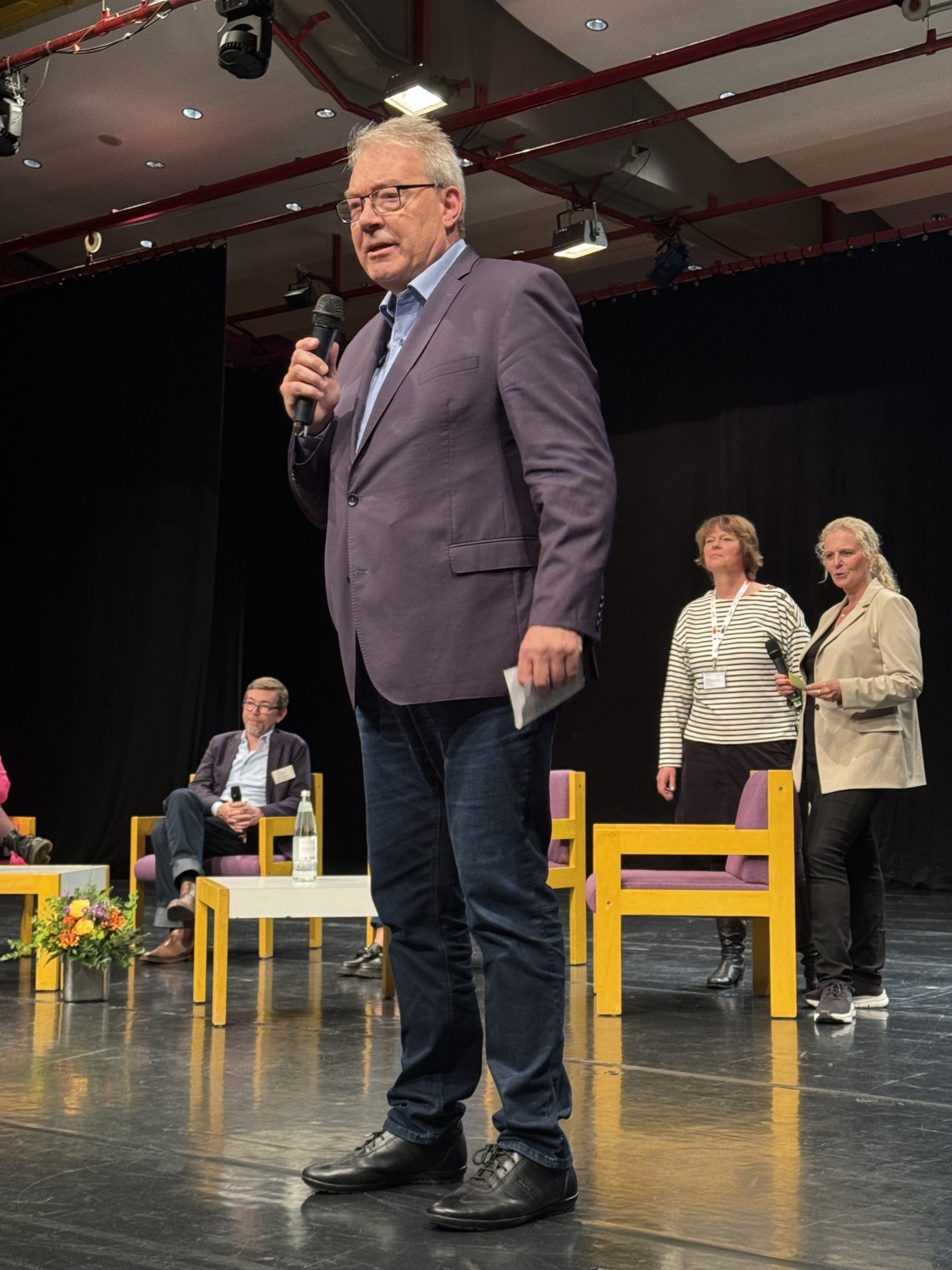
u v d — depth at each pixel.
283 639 11.66
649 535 9.52
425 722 1.84
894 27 6.71
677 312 9.47
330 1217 1.75
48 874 3.98
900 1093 2.60
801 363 8.91
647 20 6.76
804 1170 2.02
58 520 9.77
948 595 8.31
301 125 7.69
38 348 9.90
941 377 8.42
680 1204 1.83
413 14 6.17
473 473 1.78
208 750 5.31
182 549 9.20
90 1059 2.91
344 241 9.74
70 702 9.63
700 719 4.39
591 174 7.59
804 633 4.35
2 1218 1.74
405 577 1.79
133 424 9.44
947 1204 1.84
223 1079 2.70
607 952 3.59
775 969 3.55
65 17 6.47
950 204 9.16
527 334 1.75
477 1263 1.57
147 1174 1.97
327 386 1.95
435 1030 1.92
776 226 8.74
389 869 1.92
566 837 4.63
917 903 7.19
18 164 8.40
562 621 1.64
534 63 6.89
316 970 4.46
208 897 3.58
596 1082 2.70
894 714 3.53
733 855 3.68
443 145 1.92
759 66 7.14
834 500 8.73
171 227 9.52
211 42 6.73
